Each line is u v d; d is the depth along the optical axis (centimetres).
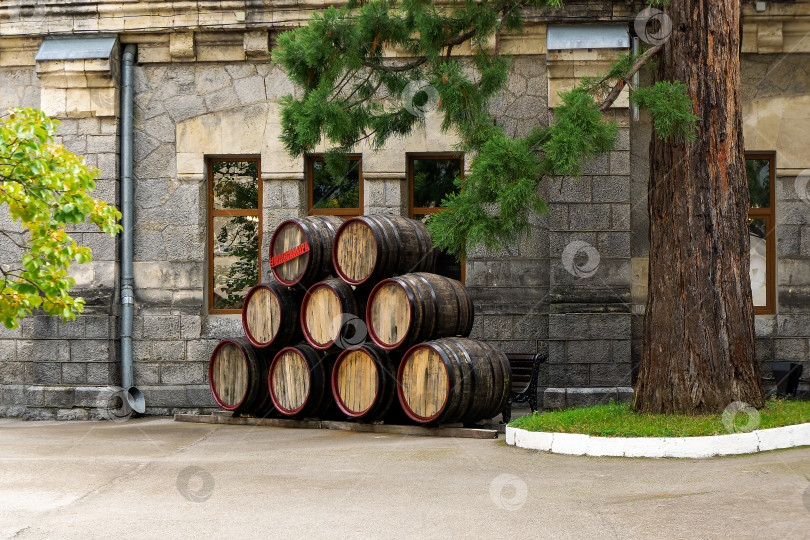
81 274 1073
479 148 764
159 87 1093
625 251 1005
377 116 864
